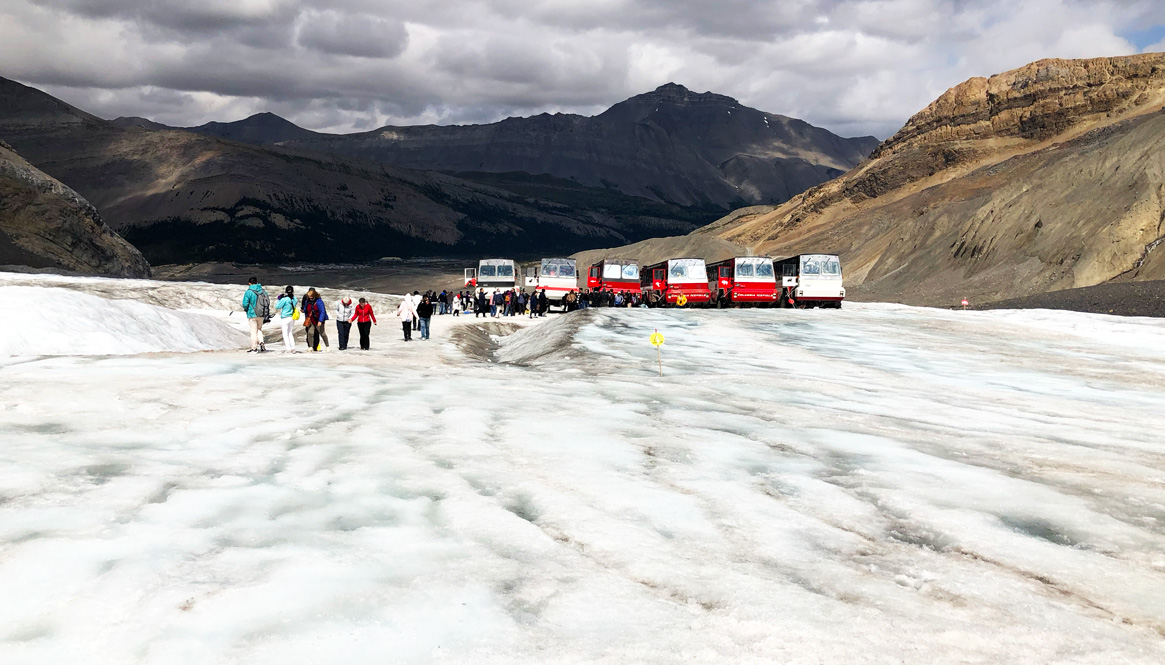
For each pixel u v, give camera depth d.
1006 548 5.67
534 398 12.20
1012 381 17.67
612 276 48.59
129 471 6.91
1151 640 4.21
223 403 10.66
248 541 5.29
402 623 4.11
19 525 5.38
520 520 5.88
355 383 13.20
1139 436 11.02
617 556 5.21
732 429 10.08
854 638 4.09
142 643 3.81
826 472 7.81
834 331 28.95
